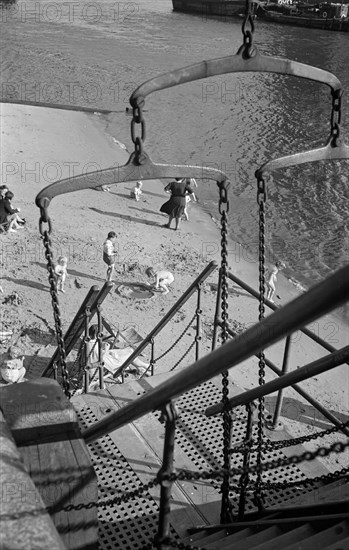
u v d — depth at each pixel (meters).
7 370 12.36
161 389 2.62
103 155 31.06
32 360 13.54
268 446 4.31
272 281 18.02
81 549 3.14
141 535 4.62
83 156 30.42
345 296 1.86
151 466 5.36
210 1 83.00
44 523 2.20
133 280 17.84
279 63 3.64
